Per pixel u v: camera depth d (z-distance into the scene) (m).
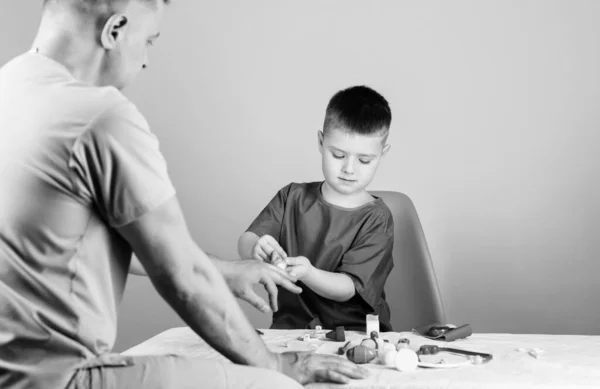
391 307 2.00
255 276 1.37
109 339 0.94
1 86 0.97
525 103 2.66
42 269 0.90
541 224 2.66
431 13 2.67
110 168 0.89
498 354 1.21
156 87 2.73
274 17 2.71
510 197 2.67
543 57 2.65
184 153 2.73
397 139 2.69
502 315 2.67
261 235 1.99
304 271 1.71
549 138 2.65
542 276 2.65
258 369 0.97
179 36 2.72
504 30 2.66
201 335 1.00
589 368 1.10
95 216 0.93
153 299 2.72
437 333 1.39
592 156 2.64
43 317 0.89
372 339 1.26
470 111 2.67
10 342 0.89
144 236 0.92
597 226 2.63
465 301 2.68
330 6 2.69
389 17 2.68
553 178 2.65
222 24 2.72
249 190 2.72
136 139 0.91
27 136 0.91
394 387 1.02
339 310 1.85
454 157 2.68
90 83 1.01
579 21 2.63
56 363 0.90
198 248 0.96
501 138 2.67
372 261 1.85
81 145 0.89
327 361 1.07
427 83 2.68
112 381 0.90
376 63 2.69
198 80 2.72
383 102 1.90
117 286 0.97
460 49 2.67
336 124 1.86
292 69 2.71
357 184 1.90
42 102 0.92
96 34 0.99
